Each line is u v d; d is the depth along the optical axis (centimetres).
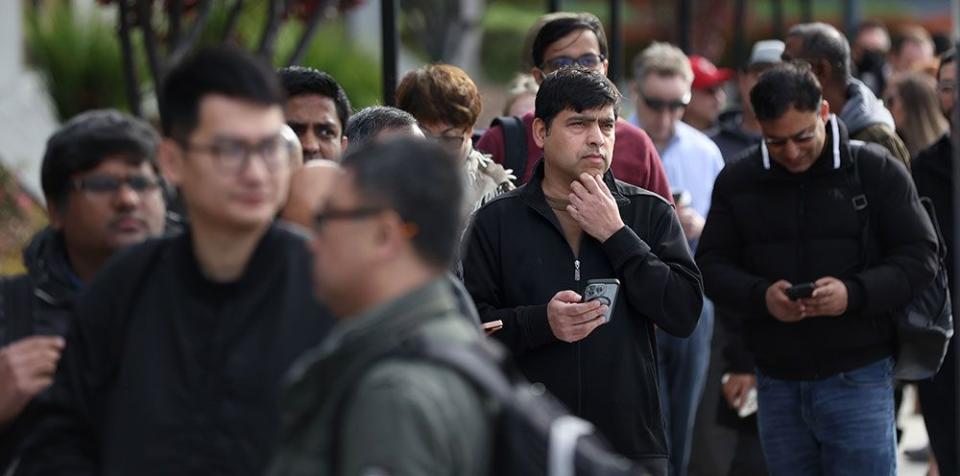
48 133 3180
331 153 1341
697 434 1867
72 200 896
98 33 3170
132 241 899
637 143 1506
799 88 1402
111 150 891
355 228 711
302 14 2089
